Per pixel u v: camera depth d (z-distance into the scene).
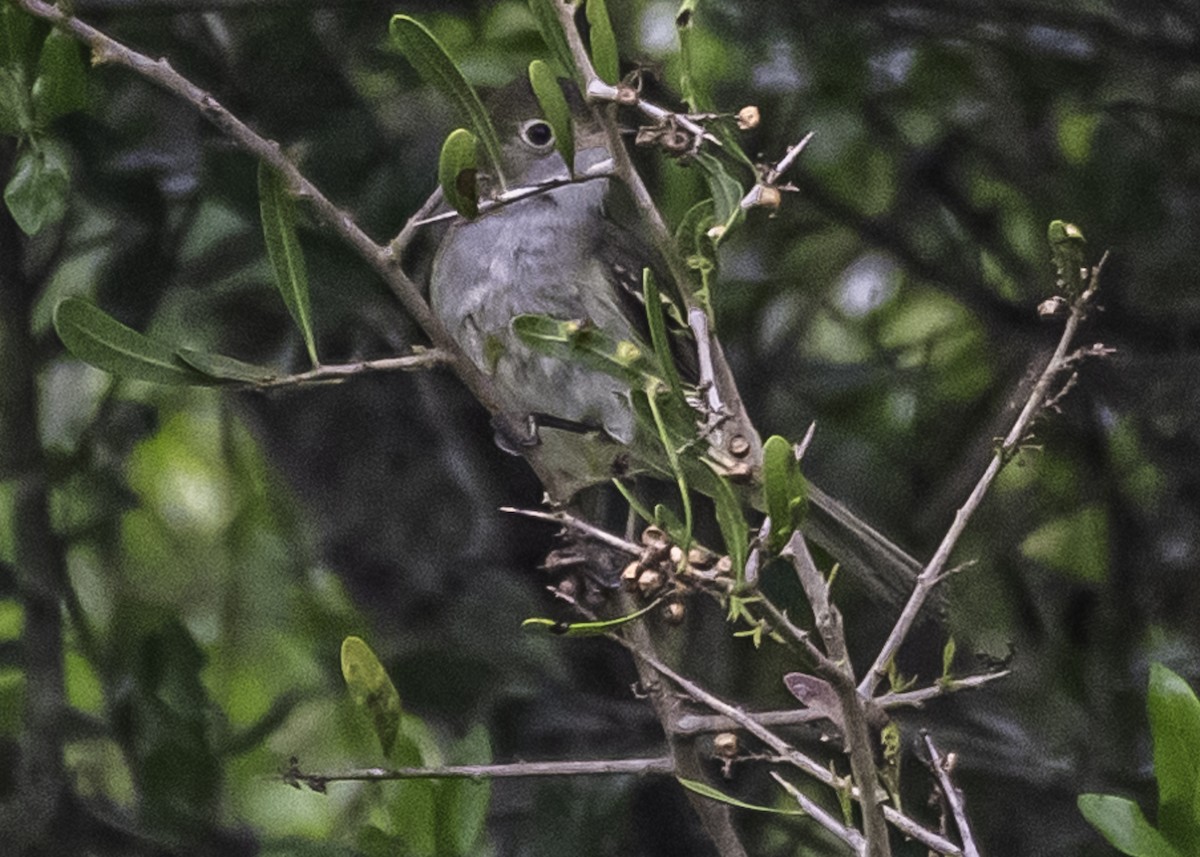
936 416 11.73
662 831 10.31
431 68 5.99
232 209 9.75
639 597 6.50
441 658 10.16
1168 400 11.34
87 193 9.73
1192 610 11.04
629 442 9.16
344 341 10.97
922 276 11.63
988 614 10.76
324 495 11.14
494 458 11.05
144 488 13.51
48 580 10.08
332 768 11.88
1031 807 9.84
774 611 5.44
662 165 11.11
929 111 11.75
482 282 10.20
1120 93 11.49
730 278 11.84
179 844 9.12
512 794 10.18
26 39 7.36
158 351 6.37
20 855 9.66
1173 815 6.19
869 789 5.53
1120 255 11.18
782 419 11.38
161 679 9.25
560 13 5.95
